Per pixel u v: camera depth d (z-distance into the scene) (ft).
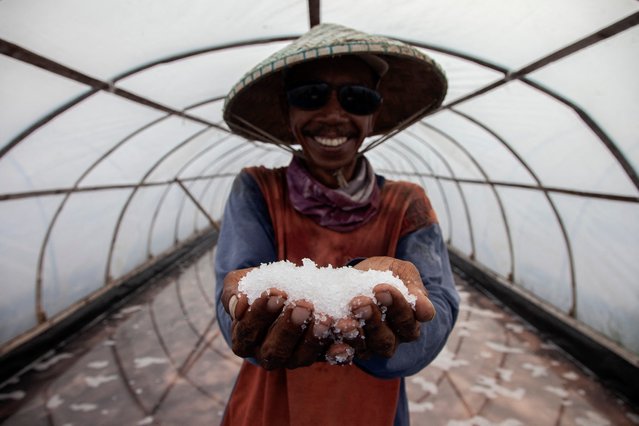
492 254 27.02
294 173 4.37
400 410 4.76
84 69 10.64
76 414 13.96
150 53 11.19
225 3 9.66
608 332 16.84
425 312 2.51
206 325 21.58
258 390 4.51
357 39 3.65
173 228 34.91
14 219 15.20
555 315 19.84
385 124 6.11
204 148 27.04
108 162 18.12
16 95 10.28
